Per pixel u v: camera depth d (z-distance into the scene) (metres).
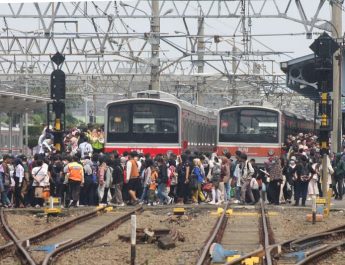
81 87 141.75
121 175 70.69
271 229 52.47
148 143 81.31
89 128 85.06
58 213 61.59
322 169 67.75
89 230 52.97
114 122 81.94
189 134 85.75
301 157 70.38
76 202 68.12
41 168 67.38
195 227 54.72
